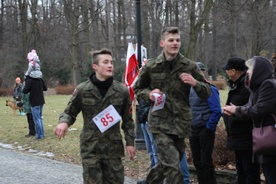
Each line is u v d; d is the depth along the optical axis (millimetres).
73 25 31766
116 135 4055
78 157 7953
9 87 33406
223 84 28531
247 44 29109
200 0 16250
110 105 4016
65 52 39656
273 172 3770
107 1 34312
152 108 4262
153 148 5516
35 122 9688
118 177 4059
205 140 4895
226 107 4121
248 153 4473
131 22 36344
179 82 4168
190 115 4273
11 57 35875
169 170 4105
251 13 20297
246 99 4418
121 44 38594
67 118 4059
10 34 40938
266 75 3818
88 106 4012
